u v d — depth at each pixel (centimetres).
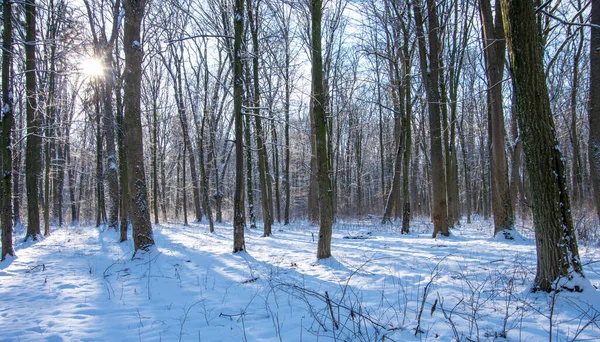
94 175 2433
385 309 486
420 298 528
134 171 949
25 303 569
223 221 2553
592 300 443
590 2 841
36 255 1041
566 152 2508
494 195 1089
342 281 645
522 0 481
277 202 2309
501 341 372
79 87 1998
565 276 471
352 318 444
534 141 489
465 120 2602
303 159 2722
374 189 4275
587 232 992
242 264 830
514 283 564
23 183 2644
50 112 1720
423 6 1312
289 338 406
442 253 861
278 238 1366
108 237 1480
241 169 991
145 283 683
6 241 966
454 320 435
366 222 2172
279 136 2773
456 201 1861
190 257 939
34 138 1388
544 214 487
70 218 3647
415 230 1532
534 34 485
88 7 1345
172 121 2795
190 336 425
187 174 3944
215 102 2244
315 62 846
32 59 1193
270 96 1620
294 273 719
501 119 1071
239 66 992
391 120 3216
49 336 425
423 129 2252
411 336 396
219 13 1608
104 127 1750
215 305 540
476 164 3325
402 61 1598
